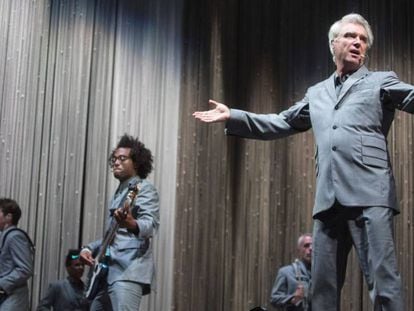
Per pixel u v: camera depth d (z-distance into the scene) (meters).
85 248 3.68
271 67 5.88
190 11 5.89
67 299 4.86
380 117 2.53
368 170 2.46
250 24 5.94
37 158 5.16
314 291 2.56
